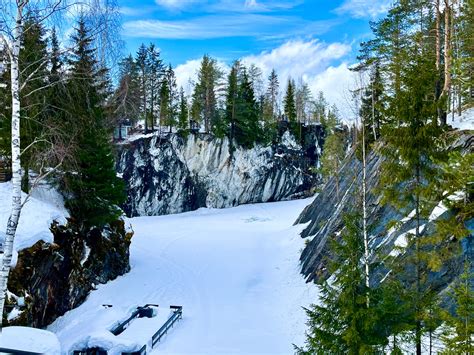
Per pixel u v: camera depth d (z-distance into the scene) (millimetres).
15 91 8055
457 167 9180
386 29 26094
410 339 8914
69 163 14195
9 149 16203
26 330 9062
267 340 14984
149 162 48500
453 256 10461
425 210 9930
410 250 12500
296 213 46719
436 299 9195
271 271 24844
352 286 8789
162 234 36688
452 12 20188
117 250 23328
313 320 9297
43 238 15922
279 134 58156
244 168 52656
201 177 51031
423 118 9578
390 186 10836
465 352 7691
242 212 48938
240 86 54000
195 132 51875
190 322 17094
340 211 22266
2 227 15211
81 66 8953
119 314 16844
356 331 8469
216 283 22844
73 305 17781
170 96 54406
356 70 11539
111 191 20219
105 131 19922
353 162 26750
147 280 23141
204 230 38719
